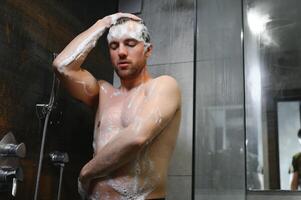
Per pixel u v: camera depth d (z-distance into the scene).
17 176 1.15
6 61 1.21
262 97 1.73
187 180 1.69
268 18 1.81
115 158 1.10
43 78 1.40
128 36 1.25
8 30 1.22
